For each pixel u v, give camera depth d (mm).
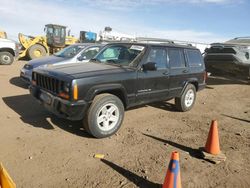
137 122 6457
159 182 3824
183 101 7441
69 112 4777
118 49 6371
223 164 4535
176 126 6367
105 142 5082
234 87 12539
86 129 5117
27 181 3643
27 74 9078
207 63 12352
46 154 4418
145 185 3730
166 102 8602
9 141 4812
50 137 5098
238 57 11344
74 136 5227
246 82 13805
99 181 3760
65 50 9969
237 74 12172
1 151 4414
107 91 5379
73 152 4559
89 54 9336
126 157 4531
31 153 4418
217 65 12062
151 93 6188
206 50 12602
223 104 9164
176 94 7125
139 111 7430
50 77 5168
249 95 10867
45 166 4047
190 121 6855
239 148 5254
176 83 6953
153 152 4805
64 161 4238
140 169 4156
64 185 3617
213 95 10688
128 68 5727
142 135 5613
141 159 4500
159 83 6355
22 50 21219
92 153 4578
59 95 4941
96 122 5039
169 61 6680
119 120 5418
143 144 5137
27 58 21688
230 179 4066
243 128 6598
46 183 3631
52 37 22516
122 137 5418
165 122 6617
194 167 4352
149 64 5727
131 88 5637
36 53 21156
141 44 6223
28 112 6547
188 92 7547
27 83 9297
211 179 4031
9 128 5430
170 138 5555
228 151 5074
